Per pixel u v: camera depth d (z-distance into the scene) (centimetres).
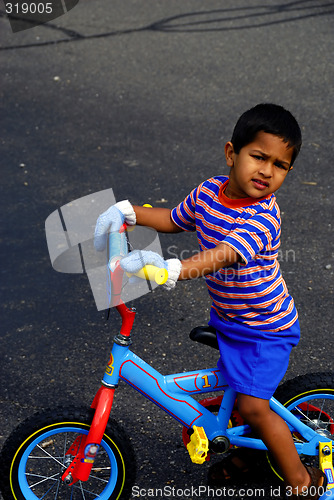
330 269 399
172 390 235
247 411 226
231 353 229
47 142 566
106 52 746
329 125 573
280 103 614
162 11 855
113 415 296
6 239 436
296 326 234
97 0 902
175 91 649
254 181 208
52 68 713
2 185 502
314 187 484
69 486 264
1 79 691
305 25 791
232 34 774
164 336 347
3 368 329
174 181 500
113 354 228
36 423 231
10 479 235
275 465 258
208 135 567
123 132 577
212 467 261
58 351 340
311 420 260
